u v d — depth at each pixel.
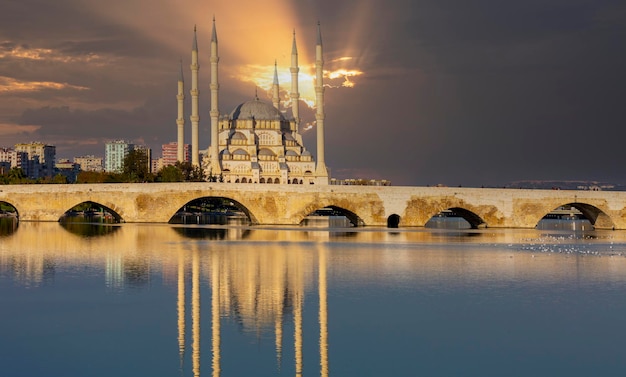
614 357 62.03
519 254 131.88
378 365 60.06
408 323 73.31
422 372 58.28
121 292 89.06
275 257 124.75
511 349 64.44
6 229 187.38
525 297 86.62
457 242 160.50
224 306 81.19
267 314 77.38
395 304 82.38
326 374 57.88
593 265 115.56
